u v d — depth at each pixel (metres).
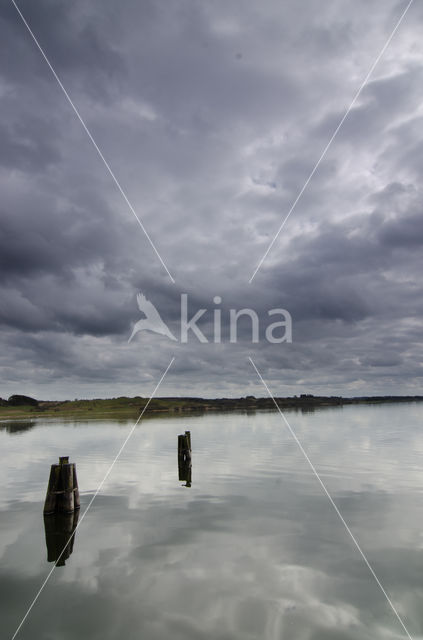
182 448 18.39
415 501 12.11
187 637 5.57
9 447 26.67
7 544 9.05
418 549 8.54
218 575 7.40
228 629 5.75
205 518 10.63
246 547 8.69
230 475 16.12
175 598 6.60
